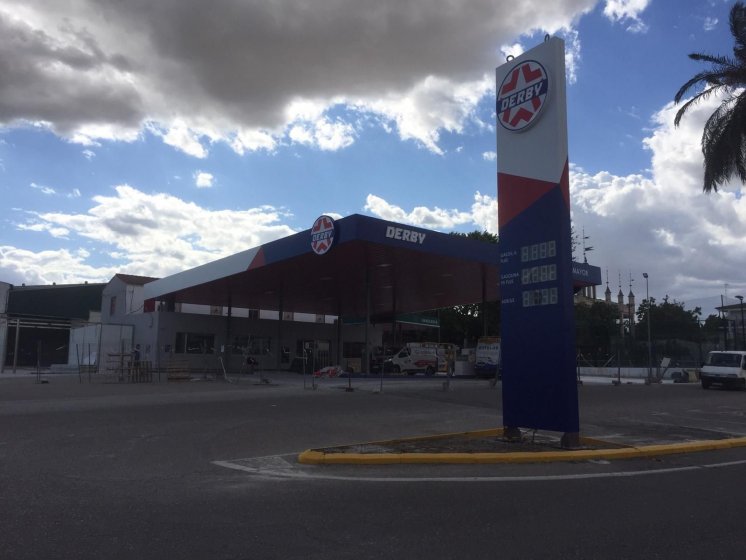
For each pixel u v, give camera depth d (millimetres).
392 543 5305
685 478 8477
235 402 17641
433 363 40000
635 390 26594
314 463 9094
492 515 6273
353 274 31859
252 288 36750
